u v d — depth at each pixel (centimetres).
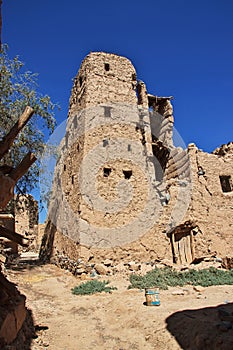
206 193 1559
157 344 538
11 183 500
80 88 1706
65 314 753
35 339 564
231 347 432
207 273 1187
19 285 1059
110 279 1140
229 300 765
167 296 857
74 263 1252
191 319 584
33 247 2842
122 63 1711
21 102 1440
